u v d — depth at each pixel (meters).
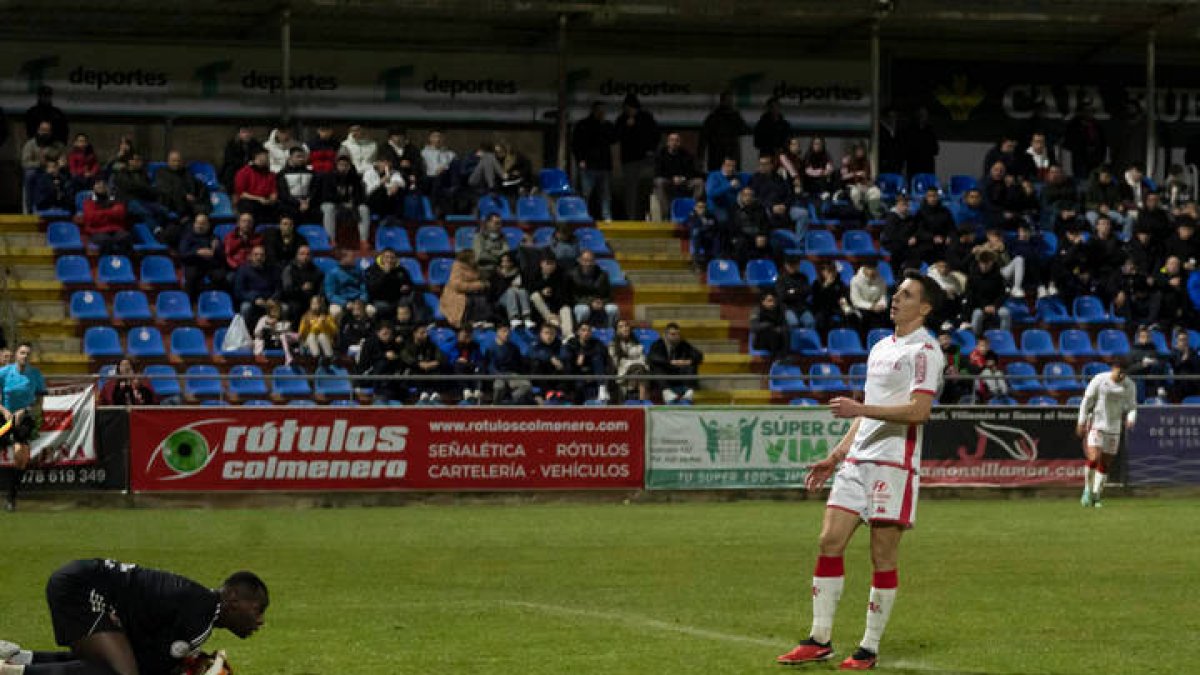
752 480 34.03
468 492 32.62
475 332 38.59
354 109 47.53
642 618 17.17
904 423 13.93
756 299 43.81
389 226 42.88
